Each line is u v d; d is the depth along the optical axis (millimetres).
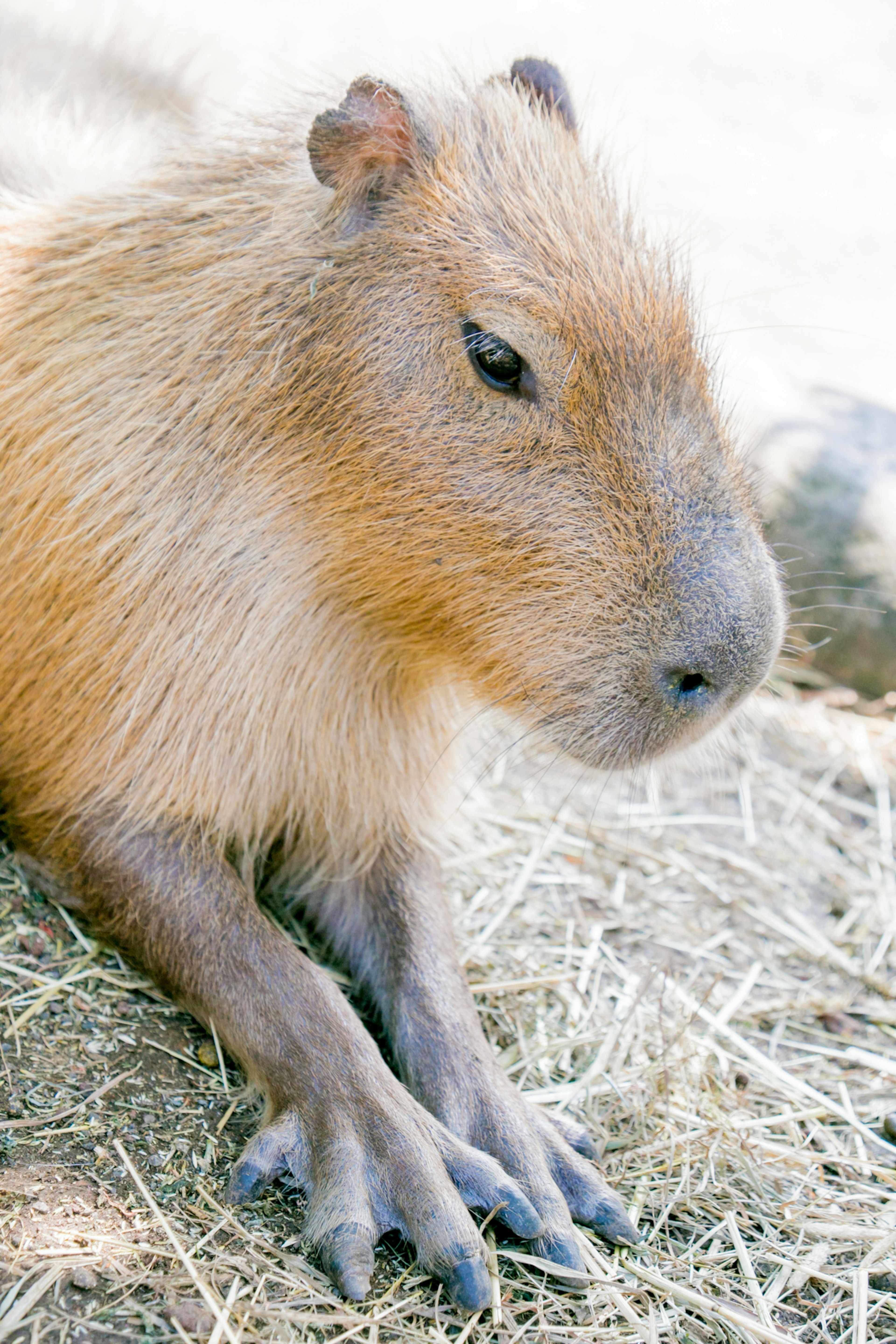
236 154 1133
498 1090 1074
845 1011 1228
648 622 1054
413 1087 1082
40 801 1129
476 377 1065
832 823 1384
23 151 1249
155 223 1125
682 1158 1093
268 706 1120
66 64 1447
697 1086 1146
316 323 1084
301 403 1088
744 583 1051
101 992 1097
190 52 1607
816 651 1501
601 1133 1104
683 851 1329
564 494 1061
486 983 1181
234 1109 1062
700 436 1068
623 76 2816
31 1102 1037
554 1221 1028
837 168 2574
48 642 1119
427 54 1218
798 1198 1094
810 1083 1174
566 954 1217
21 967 1094
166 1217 1008
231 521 1103
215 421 1101
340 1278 995
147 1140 1036
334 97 1148
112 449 1109
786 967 1252
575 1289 1020
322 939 1179
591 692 1067
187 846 1112
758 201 2316
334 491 1090
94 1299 973
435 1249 1004
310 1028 1062
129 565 1106
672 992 1208
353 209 1082
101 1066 1062
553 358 1058
